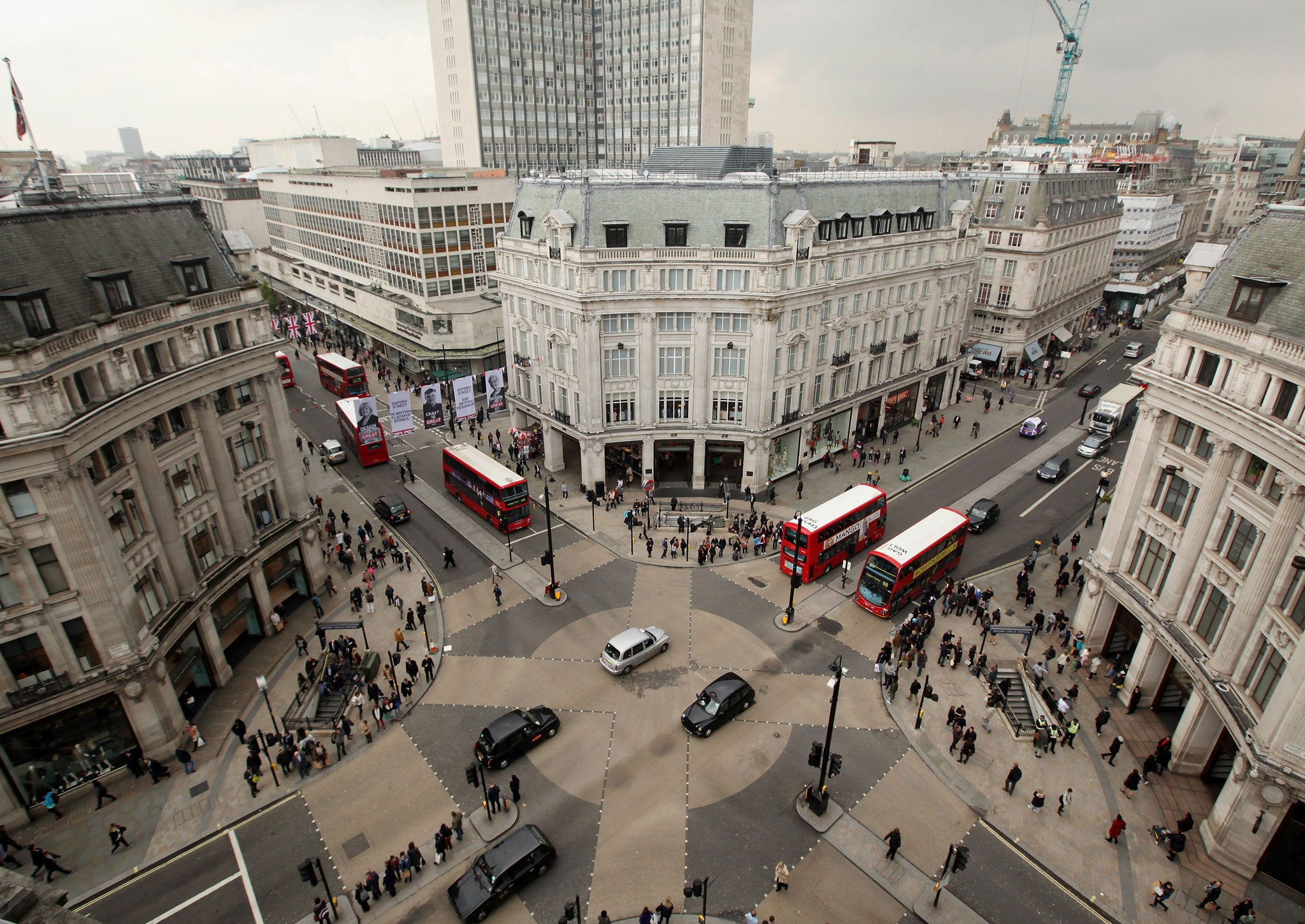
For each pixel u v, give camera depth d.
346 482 63.78
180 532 37.31
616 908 27.66
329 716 37.88
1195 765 33.16
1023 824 31.09
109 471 33.44
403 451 70.62
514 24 137.75
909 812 31.72
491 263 92.31
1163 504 36.03
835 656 41.62
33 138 36.16
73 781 33.03
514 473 56.03
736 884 28.52
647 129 148.00
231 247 46.28
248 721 37.56
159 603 36.19
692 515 57.12
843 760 34.47
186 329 37.44
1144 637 36.22
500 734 34.09
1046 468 63.97
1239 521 31.05
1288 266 30.12
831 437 67.50
